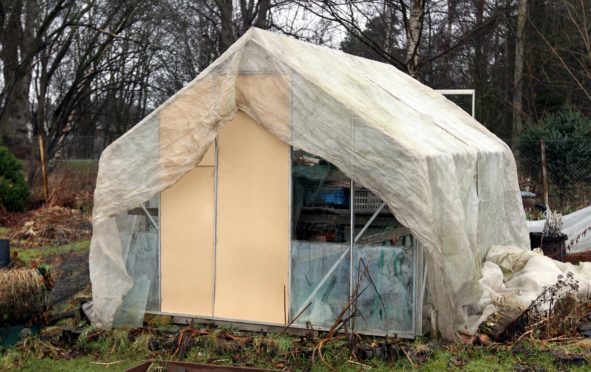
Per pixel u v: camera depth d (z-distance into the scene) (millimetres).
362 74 10211
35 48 21516
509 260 9930
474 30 18828
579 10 26000
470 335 7656
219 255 8508
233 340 7711
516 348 7395
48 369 7340
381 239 7965
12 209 18203
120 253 8469
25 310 8125
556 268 9422
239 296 8438
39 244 14836
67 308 9172
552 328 7984
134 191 8359
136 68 30547
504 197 11664
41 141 19297
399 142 7410
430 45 26969
